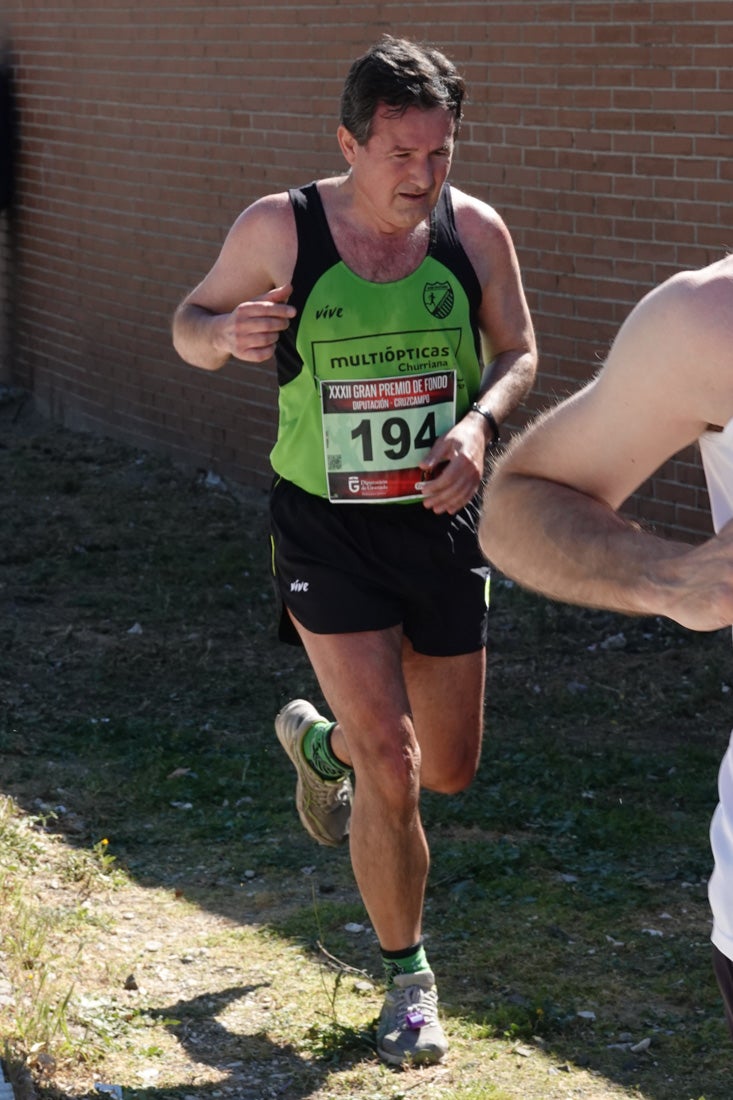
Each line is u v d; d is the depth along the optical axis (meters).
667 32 13.60
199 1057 7.21
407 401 7.16
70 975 7.93
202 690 13.00
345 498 7.14
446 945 8.44
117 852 9.73
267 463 19.23
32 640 14.23
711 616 3.48
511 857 9.43
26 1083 6.62
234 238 7.28
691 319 3.68
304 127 17.89
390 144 6.73
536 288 15.39
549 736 11.66
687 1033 7.46
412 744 6.96
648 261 14.21
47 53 23.16
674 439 3.88
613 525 3.87
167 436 21.22
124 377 22.11
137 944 8.42
